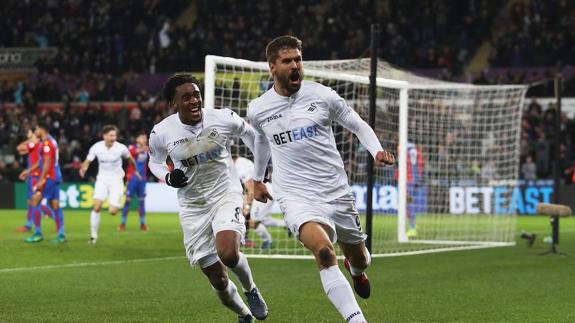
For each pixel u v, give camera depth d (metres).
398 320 11.16
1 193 44.44
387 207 29.53
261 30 53.34
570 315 11.58
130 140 46.69
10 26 58.56
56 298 13.22
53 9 58.72
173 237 25.95
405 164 24.39
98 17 57.28
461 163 34.84
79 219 34.78
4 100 53.28
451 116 31.61
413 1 52.28
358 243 10.09
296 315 11.59
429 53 48.81
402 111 24.09
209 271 10.27
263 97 9.79
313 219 9.30
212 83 18.81
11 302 12.77
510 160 32.69
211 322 11.03
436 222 32.75
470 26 50.94
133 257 20.06
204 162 10.13
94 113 48.31
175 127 10.19
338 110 9.56
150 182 43.28
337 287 8.77
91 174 44.94
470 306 12.41
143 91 50.41
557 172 22.45
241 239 10.06
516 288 14.48
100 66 53.84
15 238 24.81
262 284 15.05
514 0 52.91
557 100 22.59
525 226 32.41
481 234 28.59
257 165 10.38
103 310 12.02
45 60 55.00
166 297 13.37
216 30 54.03
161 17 55.62
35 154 26.64
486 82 45.22
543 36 47.84
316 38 51.75
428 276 16.28
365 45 50.03
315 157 9.52
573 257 20.48
